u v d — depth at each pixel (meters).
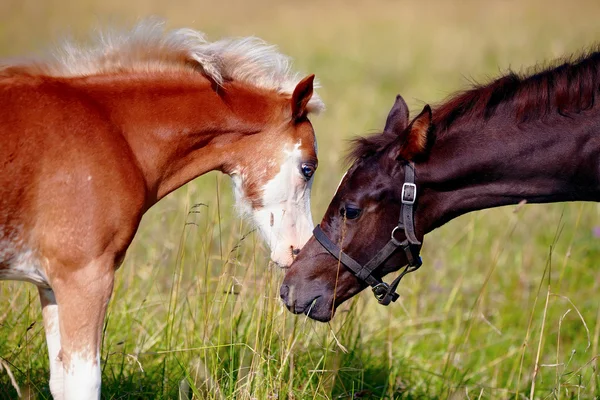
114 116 7.29
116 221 6.94
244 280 8.45
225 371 7.90
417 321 10.35
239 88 7.92
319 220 12.22
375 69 27.84
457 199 7.39
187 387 7.64
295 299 7.46
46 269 6.92
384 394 8.63
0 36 30.16
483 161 7.18
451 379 9.09
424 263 12.32
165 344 8.62
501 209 14.58
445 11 43.69
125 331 9.04
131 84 7.48
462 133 7.22
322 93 23.50
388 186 7.20
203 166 7.89
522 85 7.24
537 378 9.43
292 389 7.70
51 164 6.74
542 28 34.84
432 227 7.48
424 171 7.21
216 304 9.12
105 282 6.93
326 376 8.24
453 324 10.84
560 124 7.12
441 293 11.34
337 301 7.55
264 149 7.98
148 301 9.71
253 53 8.04
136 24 7.72
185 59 7.74
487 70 25.61
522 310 11.17
